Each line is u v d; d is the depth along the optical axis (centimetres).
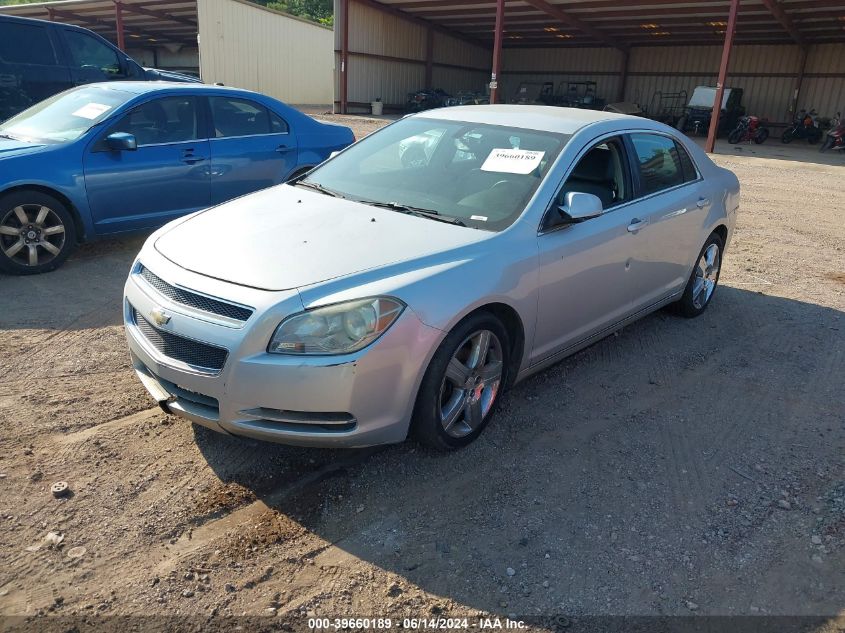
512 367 365
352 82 3047
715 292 630
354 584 253
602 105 3444
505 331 345
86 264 609
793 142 2898
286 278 293
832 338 527
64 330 464
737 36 3042
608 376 441
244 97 686
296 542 273
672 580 263
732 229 568
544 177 375
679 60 3381
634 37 3316
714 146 2342
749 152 2220
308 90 3522
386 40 3170
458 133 428
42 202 557
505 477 324
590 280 394
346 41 2902
